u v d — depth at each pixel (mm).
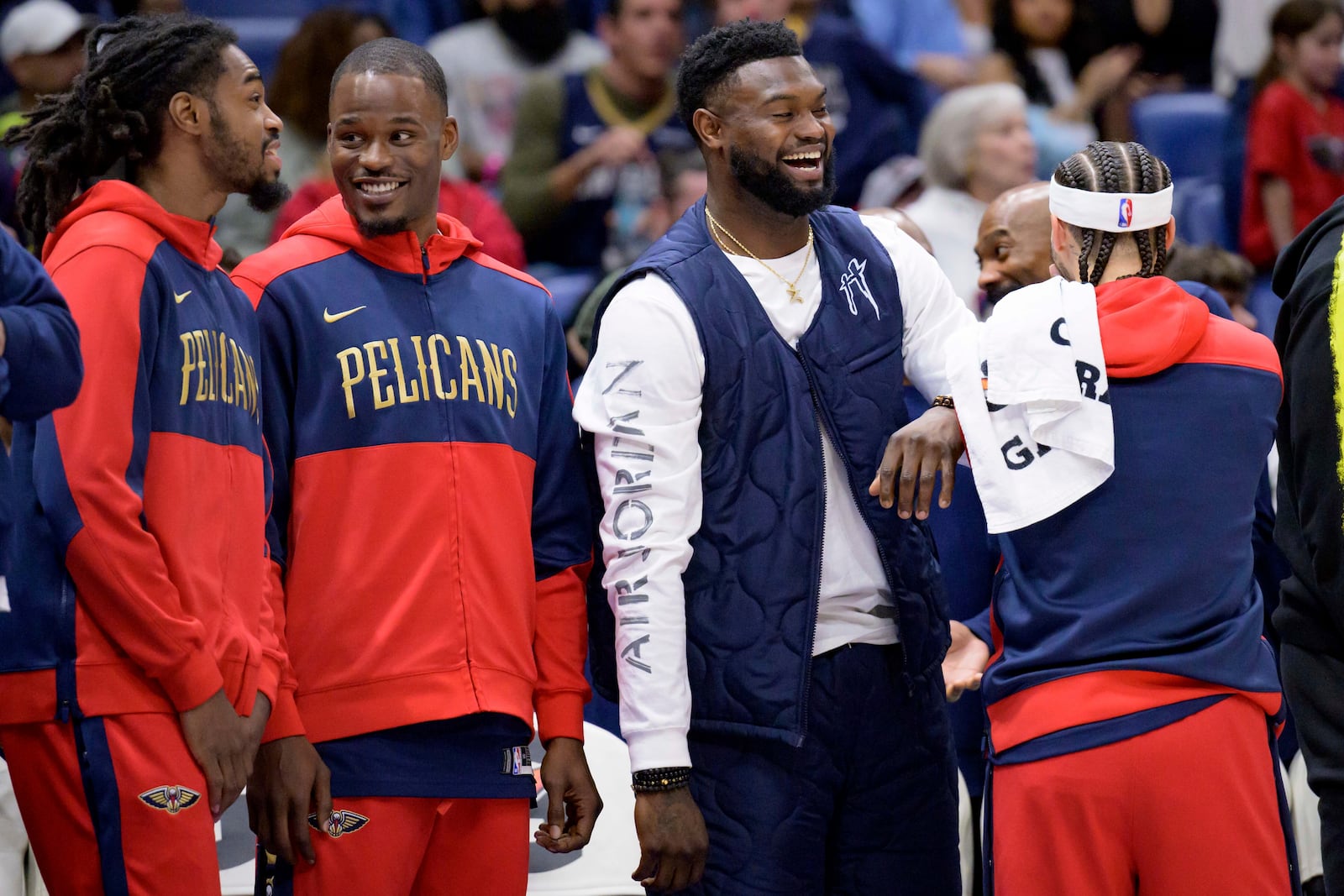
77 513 7719
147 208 8336
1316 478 8828
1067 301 8492
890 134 21953
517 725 9062
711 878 8891
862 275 9305
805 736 8836
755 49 8984
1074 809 8344
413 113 9000
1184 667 8250
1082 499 8445
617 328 8930
